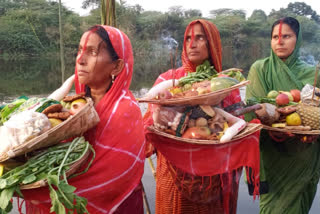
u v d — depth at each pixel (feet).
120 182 5.15
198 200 7.12
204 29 7.41
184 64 7.92
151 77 33.12
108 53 5.23
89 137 5.20
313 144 8.77
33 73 41.98
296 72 9.40
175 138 6.34
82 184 4.87
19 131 4.35
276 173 9.11
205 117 6.55
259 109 7.84
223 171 6.60
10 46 62.44
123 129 5.19
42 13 55.31
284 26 9.11
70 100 5.02
